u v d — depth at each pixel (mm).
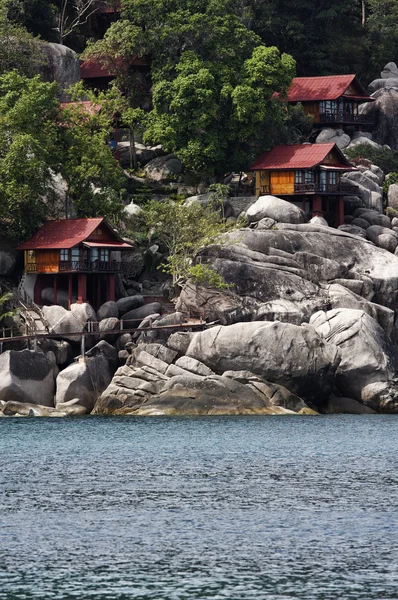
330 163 162250
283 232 146375
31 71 169750
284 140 171375
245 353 124438
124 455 92938
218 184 160875
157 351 127312
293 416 121562
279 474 84188
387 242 153625
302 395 126188
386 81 199750
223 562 59656
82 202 150625
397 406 126000
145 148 178500
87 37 198875
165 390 123688
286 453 94438
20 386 124062
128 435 104938
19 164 142375
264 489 78062
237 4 190125
